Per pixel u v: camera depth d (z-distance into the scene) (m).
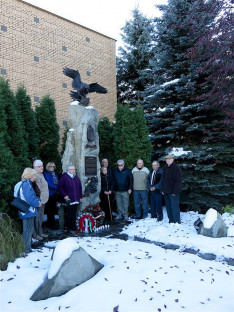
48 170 6.45
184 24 9.24
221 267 3.88
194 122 9.33
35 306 2.83
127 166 8.27
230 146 9.25
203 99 9.08
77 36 13.09
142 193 7.35
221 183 8.39
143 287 3.02
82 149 6.71
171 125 9.77
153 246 4.77
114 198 7.95
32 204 4.41
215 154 8.42
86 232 6.01
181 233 5.43
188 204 8.81
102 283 3.09
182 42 9.41
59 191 6.04
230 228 5.55
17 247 4.22
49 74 11.83
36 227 5.47
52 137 8.59
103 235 5.80
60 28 12.38
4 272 3.62
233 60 8.19
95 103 13.87
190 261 3.96
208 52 8.87
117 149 8.73
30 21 11.25
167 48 10.03
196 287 3.12
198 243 4.76
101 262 3.84
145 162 8.39
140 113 8.65
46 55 11.76
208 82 9.29
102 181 7.43
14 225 4.74
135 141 8.36
